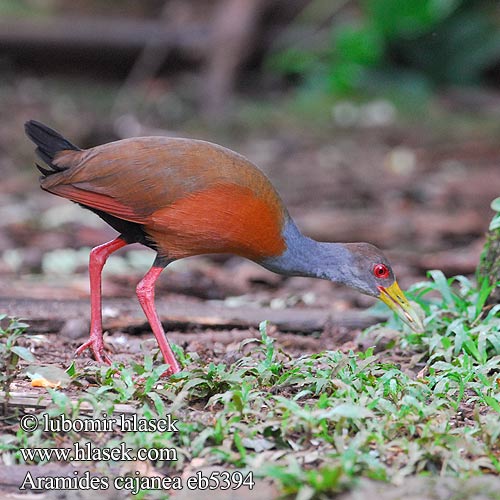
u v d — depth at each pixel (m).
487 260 10.70
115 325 10.99
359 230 17.55
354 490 6.43
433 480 6.67
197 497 6.61
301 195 20.44
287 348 10.59
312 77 28.83
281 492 6.49
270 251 9.59
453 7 28.36
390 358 9.88
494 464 6.94
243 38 28.17
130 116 26.19
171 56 28.47
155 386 8.37
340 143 25.09
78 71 28.75
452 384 8.45
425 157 23.86
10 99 26.67
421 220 18.25
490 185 21.27
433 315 10.12
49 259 15.30
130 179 9.09
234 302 13.07
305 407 7.56
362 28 28.23
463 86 29.33
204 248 9.38
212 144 9.41
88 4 32.09
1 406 7.79
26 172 21.78
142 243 9.58
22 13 30.36
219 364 8.84
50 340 10.46
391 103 28.08
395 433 7.31
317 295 13.53
